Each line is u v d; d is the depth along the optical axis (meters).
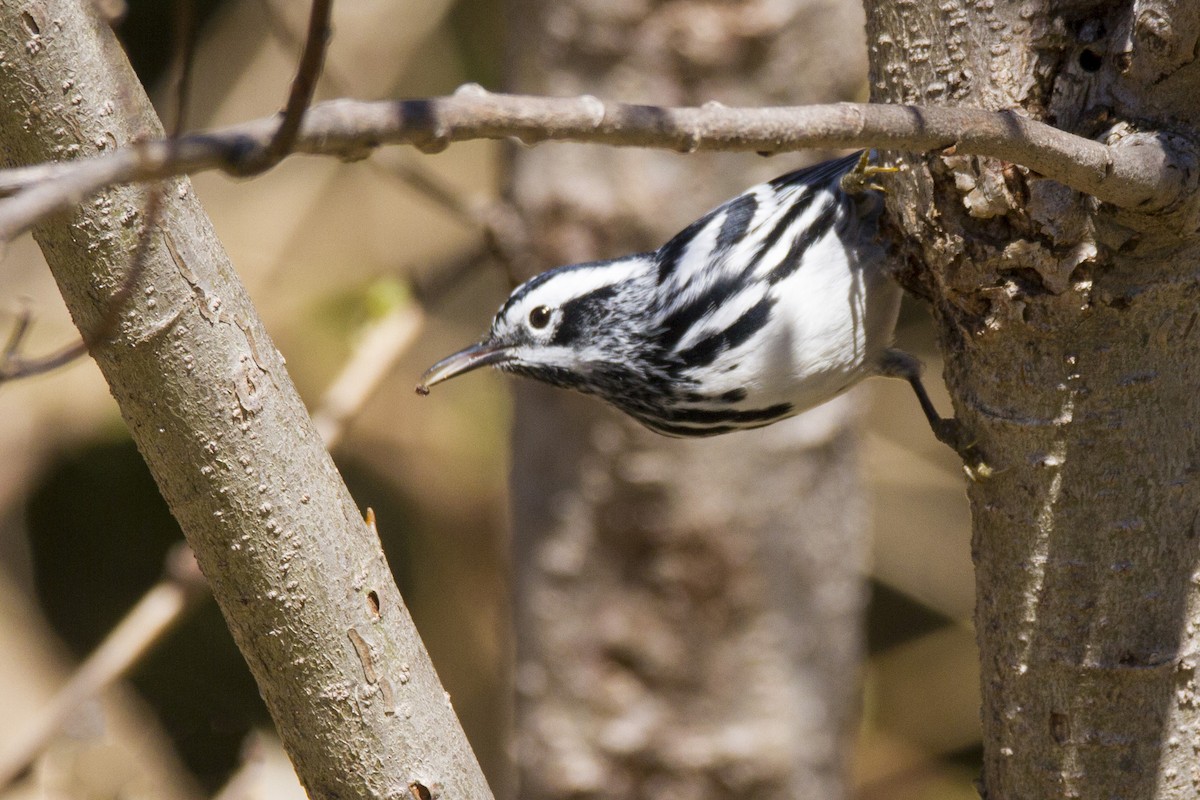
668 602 11.29
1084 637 5.56
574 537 11.39
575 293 8.39
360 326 11.23
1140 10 5.07
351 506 5.08
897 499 16.27
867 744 16.39
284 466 4.88
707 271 7.80
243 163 3.29
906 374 7.82
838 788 12.05
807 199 7.62
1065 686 5.61
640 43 10.74
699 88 10.80
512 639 12.08
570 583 11.46
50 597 16.67
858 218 7.51
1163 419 5.43
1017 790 5.82
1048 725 5.68
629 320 8.20
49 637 15.46
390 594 5.11
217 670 15.76
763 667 11.38
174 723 15.26
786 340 7.58
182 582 9.73
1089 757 5.61
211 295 4.76
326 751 5.05
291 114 3.29
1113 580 5.51
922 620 17.09
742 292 7.63
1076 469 5.51
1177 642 5.52
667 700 11.41
